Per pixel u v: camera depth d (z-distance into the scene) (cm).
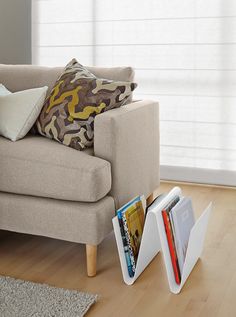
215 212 310
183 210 225
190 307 198
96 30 383
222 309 196
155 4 363
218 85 354
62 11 391
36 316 187
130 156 250
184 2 355
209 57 354
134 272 217
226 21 345
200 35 354
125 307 197
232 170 361
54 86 263
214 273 228
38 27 401
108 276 224
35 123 266
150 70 372
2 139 254
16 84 296
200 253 244
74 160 224
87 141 243
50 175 225
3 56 419
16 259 240
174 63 365
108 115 233
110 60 383
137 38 372
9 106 257
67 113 245
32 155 231
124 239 215
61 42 396
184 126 369
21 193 235
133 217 223
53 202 228
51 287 209
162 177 381
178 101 368
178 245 213
